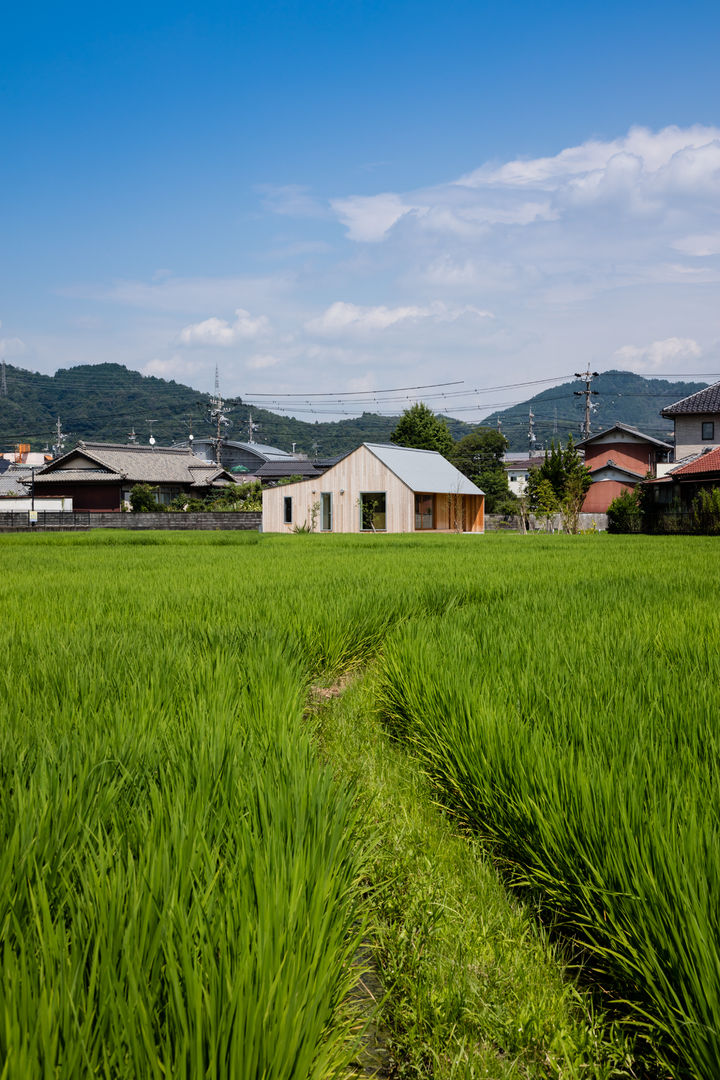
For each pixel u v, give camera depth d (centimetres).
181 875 178
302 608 640
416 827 302
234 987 141
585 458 5828
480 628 541
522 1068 185
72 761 254
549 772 250
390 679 460
